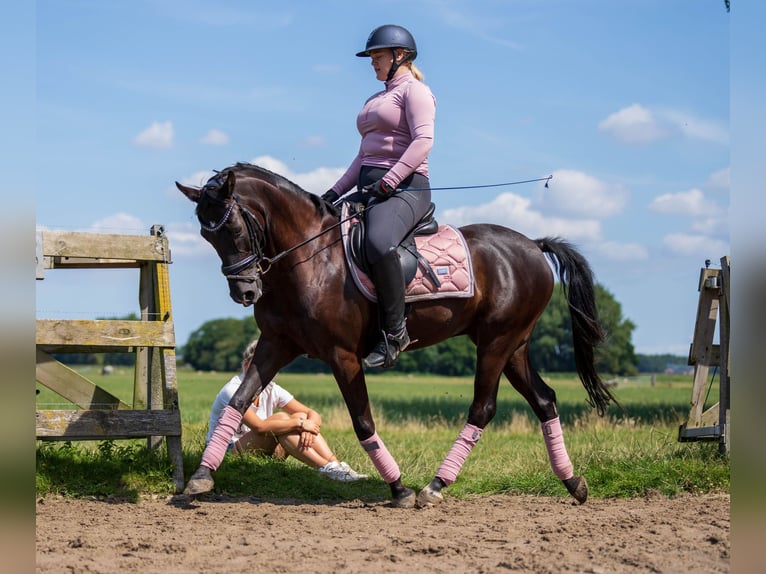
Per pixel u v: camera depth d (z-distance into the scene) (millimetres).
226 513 5555
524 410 22781
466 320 6074
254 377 5898
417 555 4492
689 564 4285
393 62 5965
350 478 6953
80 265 7055
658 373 111125
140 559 4301
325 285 5699
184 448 7238
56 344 6176
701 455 7586
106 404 6637
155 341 6406
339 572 4086
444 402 32719
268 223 5637
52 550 4453
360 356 5879
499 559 4406
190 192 5504
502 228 6395
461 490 6805
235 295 5430
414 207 5816
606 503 6227
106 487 6055
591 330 6402
